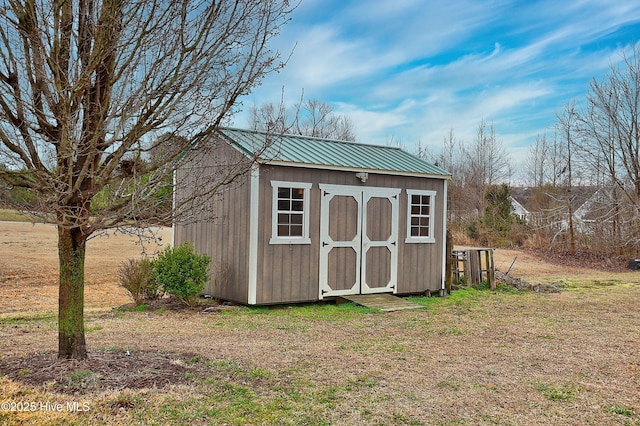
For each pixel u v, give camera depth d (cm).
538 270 2055
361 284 1191
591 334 873
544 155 4162
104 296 1209
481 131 4512
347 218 1166
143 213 493
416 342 784
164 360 609
